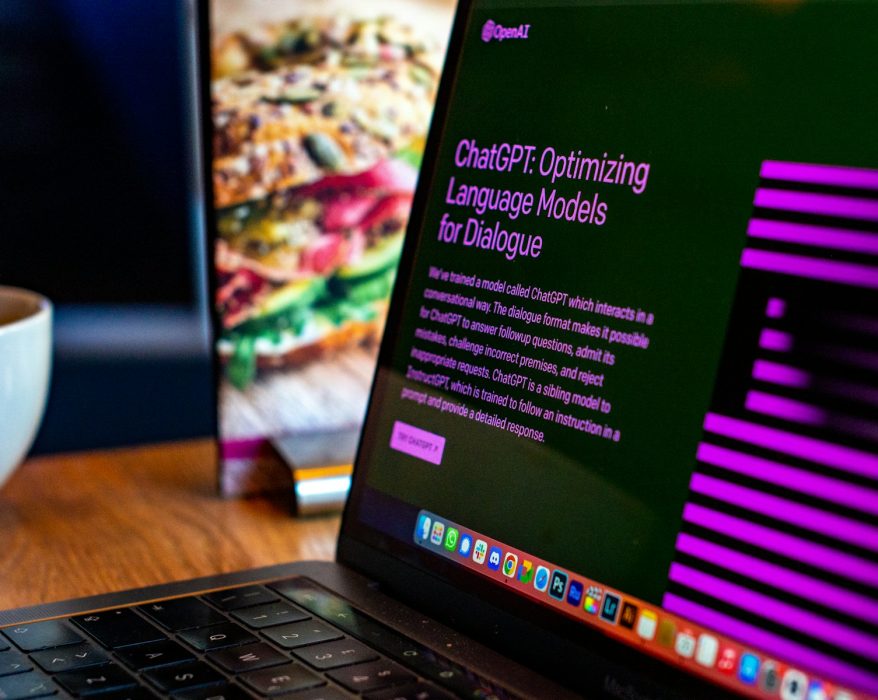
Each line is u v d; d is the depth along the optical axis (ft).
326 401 2.91
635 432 1.75
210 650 1.79
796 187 1.62
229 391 2.80
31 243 6.08
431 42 2.83
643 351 1.77
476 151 2.10
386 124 2.83
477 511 1.95
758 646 1.54
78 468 3.09
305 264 2.83
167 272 6.35
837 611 1.48
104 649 1.79
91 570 2.36
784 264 1.62
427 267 2.14
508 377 1.96
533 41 2.04
